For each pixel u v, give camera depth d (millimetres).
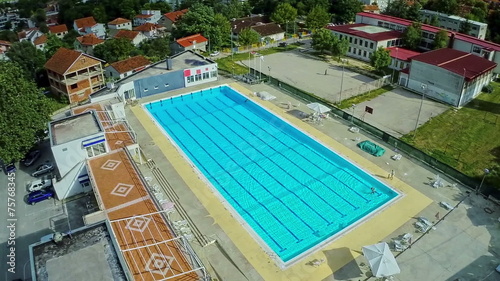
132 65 72688
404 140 46344
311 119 49219
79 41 102375
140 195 32031
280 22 100250
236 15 113750
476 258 28625
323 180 39031
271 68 72562
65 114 58156
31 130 40438
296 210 35031
